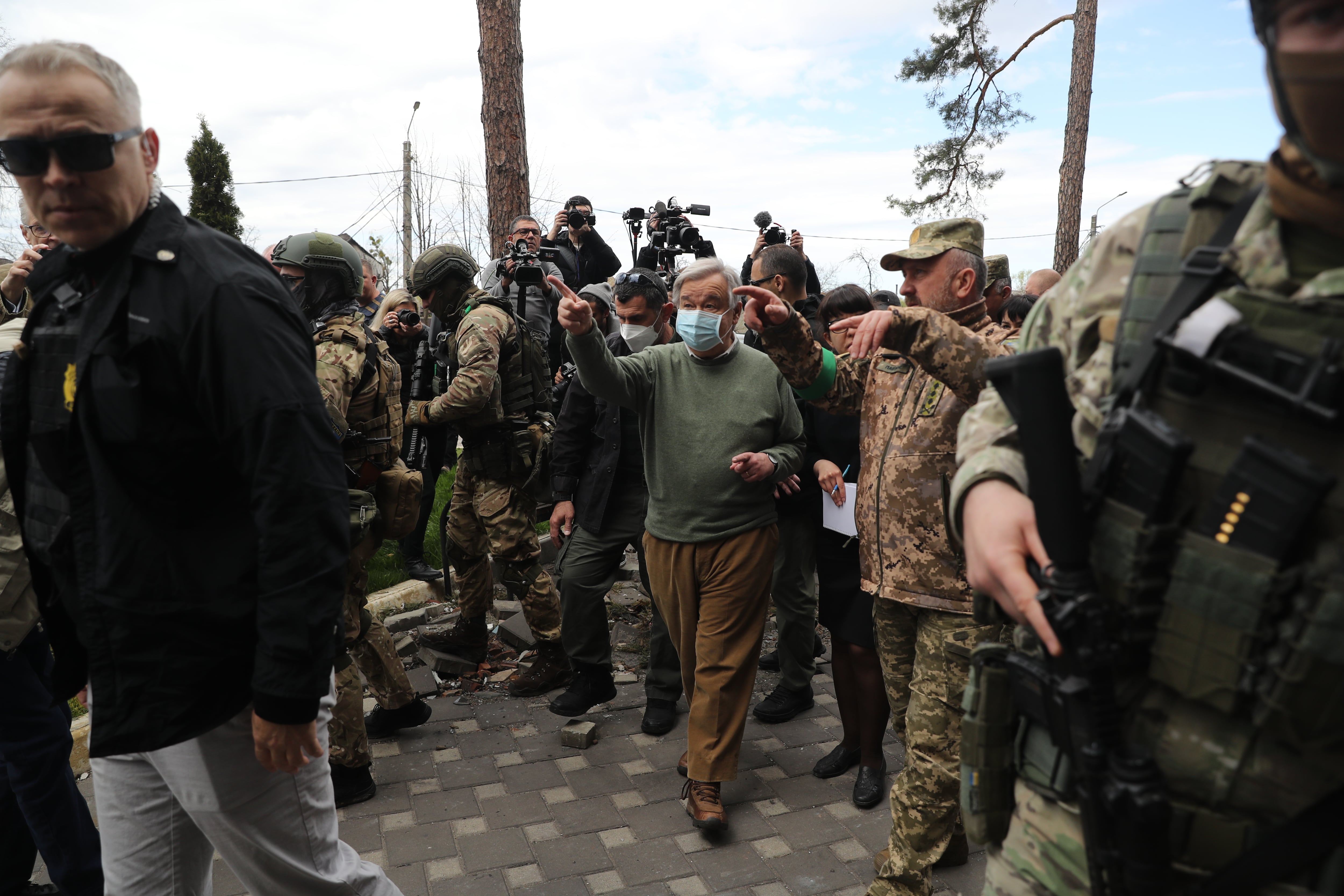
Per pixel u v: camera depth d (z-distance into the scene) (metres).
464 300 4.18
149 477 1.54
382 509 3.19
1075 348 1.14
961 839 2.73
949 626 2.38
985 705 1.21
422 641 4.41
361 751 3.12
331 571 1.58
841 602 3.12
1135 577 0.94
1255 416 0.88
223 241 1.62
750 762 3.43
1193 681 0.92
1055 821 1.11
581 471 3.75
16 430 1.71
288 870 1.79
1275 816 0.92
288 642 1.54
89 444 1.54
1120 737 0.98
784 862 2.77
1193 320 0.91
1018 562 1.03
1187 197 1.02
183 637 1.58
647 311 3.59
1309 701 0.84
